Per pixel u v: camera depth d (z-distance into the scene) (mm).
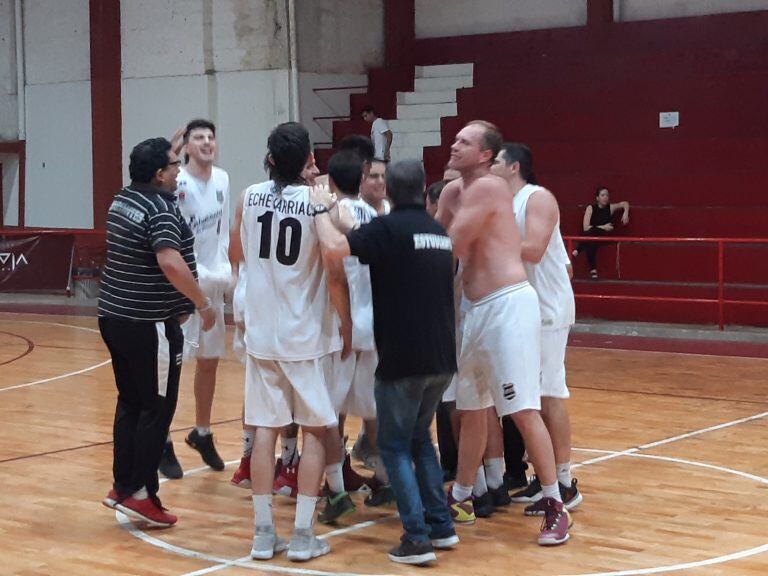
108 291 5496
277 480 6355
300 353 5105
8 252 16516
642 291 14703
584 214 15719
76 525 5773
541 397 5934
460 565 5074
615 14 17922
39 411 8977
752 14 16672
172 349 5559
